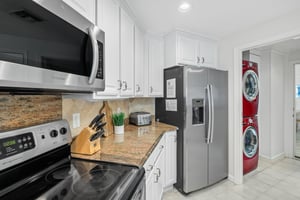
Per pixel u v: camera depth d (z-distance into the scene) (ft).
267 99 11.45
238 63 8.28
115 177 3.03
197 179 7.59
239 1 5.55
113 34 4.67
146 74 7.91
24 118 3.17
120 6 5.16
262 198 7.25
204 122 7.72
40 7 2.17
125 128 7.61
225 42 8.84
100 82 3.49
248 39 7.80
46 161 3.30
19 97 3.08
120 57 5.16
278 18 6.73
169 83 8.18
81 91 3.22
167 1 5.50
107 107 6.27
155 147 5.27
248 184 8.36
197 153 7.58
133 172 3.26
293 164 10.83
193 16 6.55
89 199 2.35
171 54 8.09
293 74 11.83
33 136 3.02
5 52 1.81
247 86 9.42
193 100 7.45
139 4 5.65
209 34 8.43
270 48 10.97
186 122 7.30
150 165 4.79
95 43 3.06
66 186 2.73
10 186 2.64
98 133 4.33
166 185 7.32
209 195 7.44
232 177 8.56
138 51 6.93
